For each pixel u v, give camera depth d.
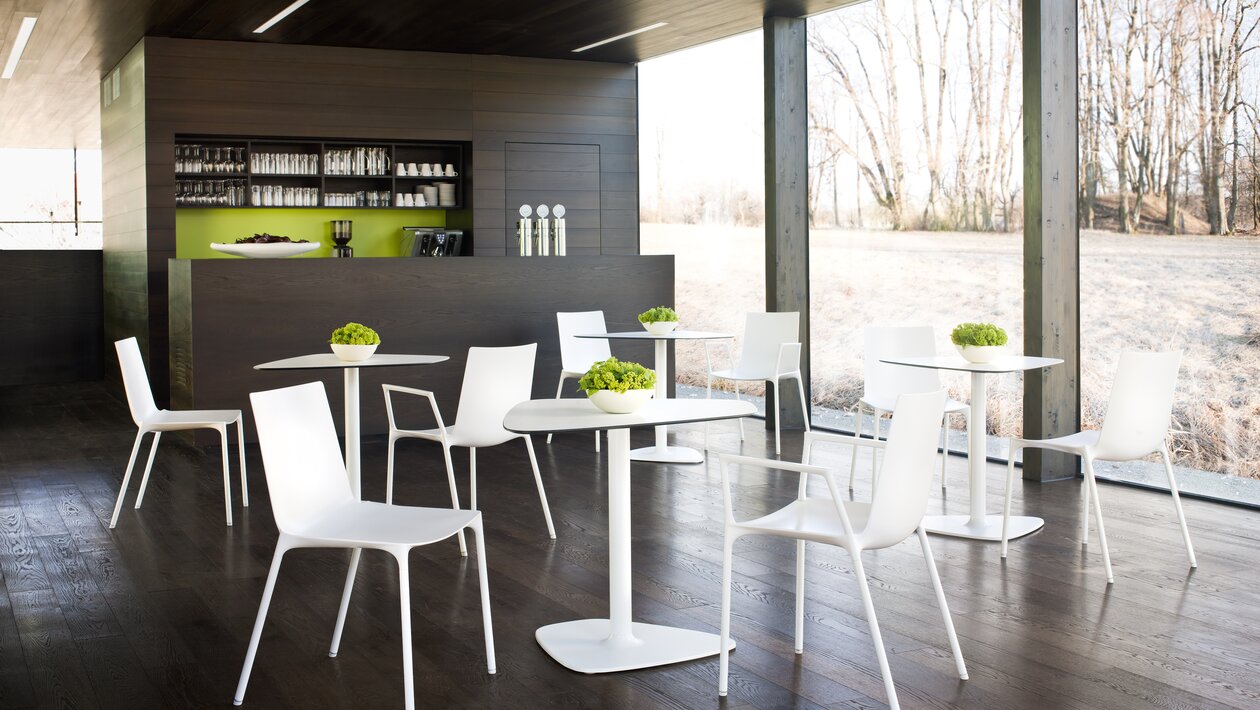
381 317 7.50
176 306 7.53
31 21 7.67
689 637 3.47
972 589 4.04
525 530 4.98
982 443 4.93
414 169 9.35
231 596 4.01
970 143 6.93
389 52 9.06
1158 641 3.47
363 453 7.07
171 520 5.22
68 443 7.50
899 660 3.30
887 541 2.95
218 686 3.12
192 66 8.45
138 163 8.65
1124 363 4.19
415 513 3.19
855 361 7.86
